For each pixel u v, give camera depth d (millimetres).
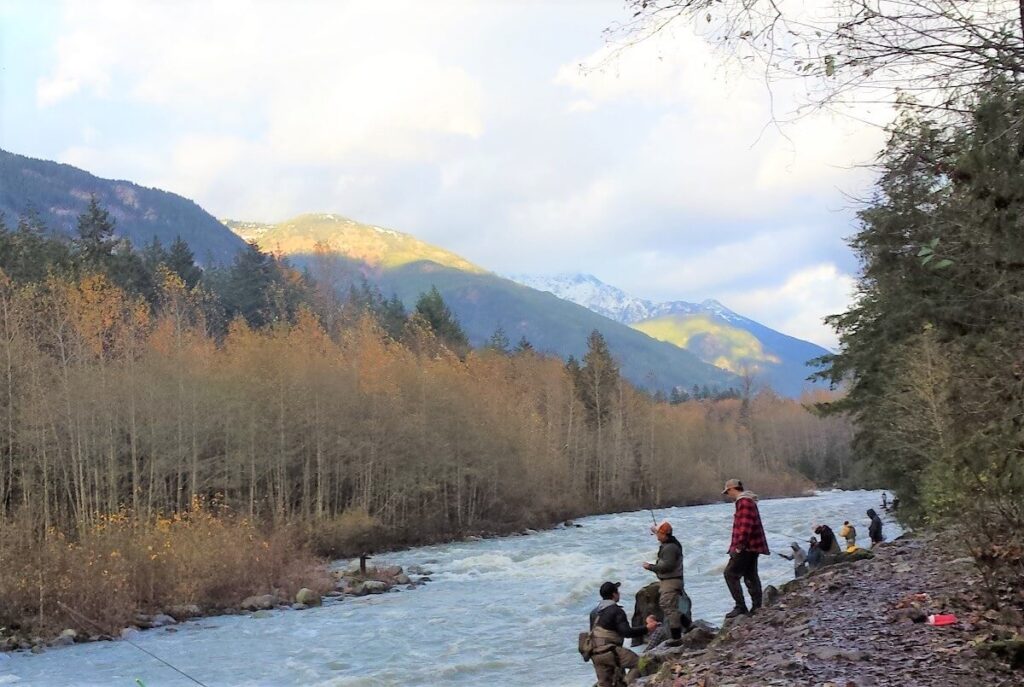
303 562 30531
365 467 56156
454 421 60156
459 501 58844
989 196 6270
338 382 54000
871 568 14633
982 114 5621
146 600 24562
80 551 24547
